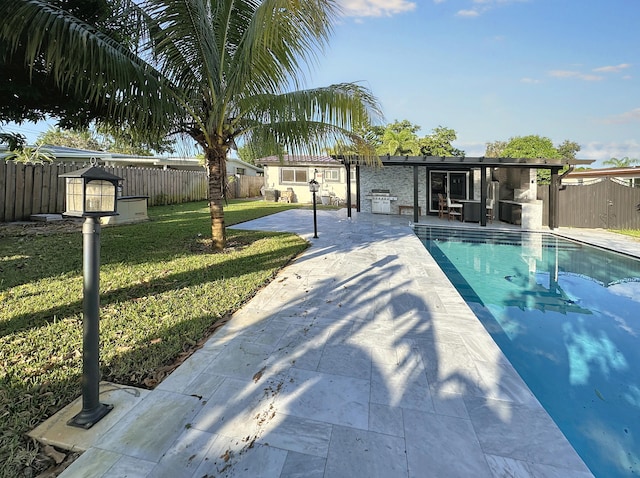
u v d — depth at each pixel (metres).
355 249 7.12
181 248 6.64
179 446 1.77
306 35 4.45
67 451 1.72
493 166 11.69
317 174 20.12
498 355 2.77
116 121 5.54
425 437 1.86
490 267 7.21
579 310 4.81
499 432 1.91
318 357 2.71
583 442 2.29
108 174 1.95
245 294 4.16
